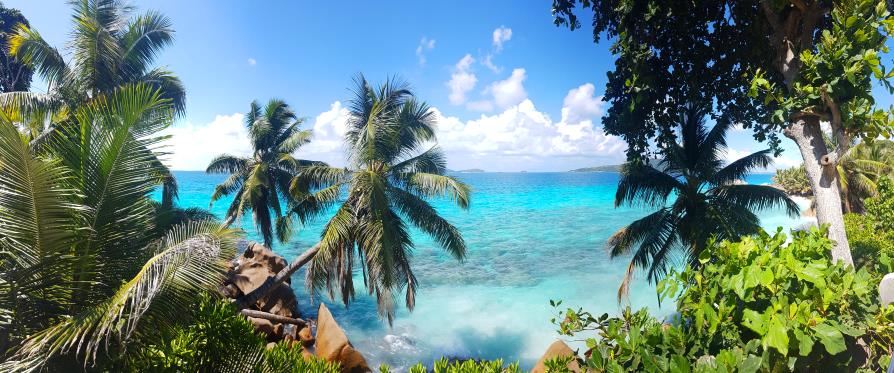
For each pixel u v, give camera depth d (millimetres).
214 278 5375
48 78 16391
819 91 4660
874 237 10617
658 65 7586
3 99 13805
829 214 4723
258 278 18078
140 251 6215
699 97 7742
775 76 6855
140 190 6043
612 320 3346
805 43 5457
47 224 5164
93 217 5641
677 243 16797
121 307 4465
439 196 15477
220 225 7125
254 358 6480
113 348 5098
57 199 5176
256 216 26984
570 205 73875
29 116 14227
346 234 15203
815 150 4945
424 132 16078
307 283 16922
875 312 2703
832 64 4484
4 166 4789
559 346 8070
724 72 7641
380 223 14453
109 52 15469
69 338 4371
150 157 6141
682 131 15867
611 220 54250
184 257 5047
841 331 2402
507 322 20078
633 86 6957
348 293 17422
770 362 2576
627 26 7152
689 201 15836
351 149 15727
